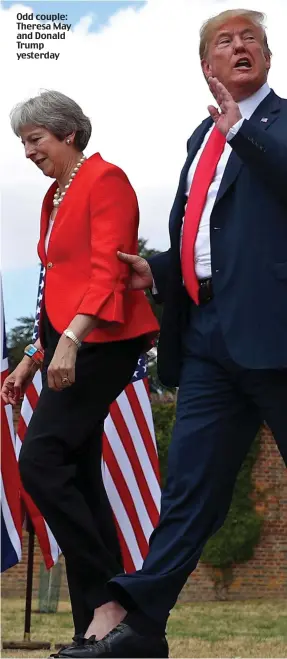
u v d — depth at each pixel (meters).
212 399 4.05
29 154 4.32
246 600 17.70
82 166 4.28
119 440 7.32
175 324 4.16
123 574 3.95
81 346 4.22
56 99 4.29
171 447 4.11
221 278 3.92
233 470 4.11
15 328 20.80
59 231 4.21
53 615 11.92
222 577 17.81
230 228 3.92
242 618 12.50
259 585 17.81
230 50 3.99
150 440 7.35
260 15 4.07
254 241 3.87
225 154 4.06
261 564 17.89
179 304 4.15
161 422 17.77
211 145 4.12
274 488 18.02
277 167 3.72
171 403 18.05
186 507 4.05
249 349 3.85
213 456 4.05
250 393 3.98
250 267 3.87
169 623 11.17
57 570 12.23
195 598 17.78
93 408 4.24
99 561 4.15
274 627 10.70
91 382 4.22
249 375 3.92
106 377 4.25
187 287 4.08
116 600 4.11
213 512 4.06
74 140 4.32
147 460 7.32
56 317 4.21
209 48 4.06
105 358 4.24
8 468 7.12
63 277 4.23
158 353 4.23
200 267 4.03
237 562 17.88
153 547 4.04
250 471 18.02
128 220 4.21
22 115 4.30
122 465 7.30
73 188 4.24
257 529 17.88
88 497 4.52
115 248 4.13
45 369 4.35
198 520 4.02
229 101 3.79
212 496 4.05
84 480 4.51
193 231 4.05
